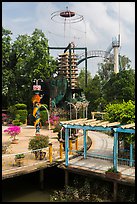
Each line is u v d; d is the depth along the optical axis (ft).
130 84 108.27
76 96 117.50
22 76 116.37
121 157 48.78
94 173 43.04
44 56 114.11
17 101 116.26
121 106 48.78
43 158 49.47
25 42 119.34
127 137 45.68
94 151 56.70
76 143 57.21
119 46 147.64
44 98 111.45
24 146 61.72
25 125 100.12
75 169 45.09
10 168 44.16
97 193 43.68
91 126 45.27
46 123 91.15
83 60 133.39
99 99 109.40
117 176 40.73
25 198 44.47
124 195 41.39
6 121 101.91
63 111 100.53
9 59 120.37
